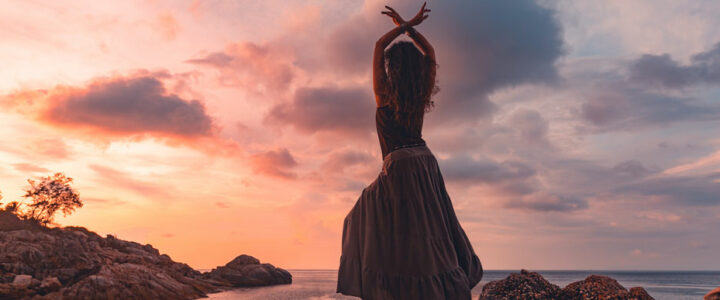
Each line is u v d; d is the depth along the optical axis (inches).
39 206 1967.3
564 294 508.4
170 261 2406.5
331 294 2289.6
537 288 524.1
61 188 2080.5
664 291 3467.0
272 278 2933.1
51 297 1211.9
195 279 2257.6
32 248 1412.4
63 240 1551.4
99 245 1914.4
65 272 1381.6
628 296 477.4
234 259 3016.7
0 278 1216.2
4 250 1370.6
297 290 2532.0
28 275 1284.4
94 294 1305.4
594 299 480.7
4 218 1808.6
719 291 298.8
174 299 1556.3
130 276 1499.8
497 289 530.0
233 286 2630.4
